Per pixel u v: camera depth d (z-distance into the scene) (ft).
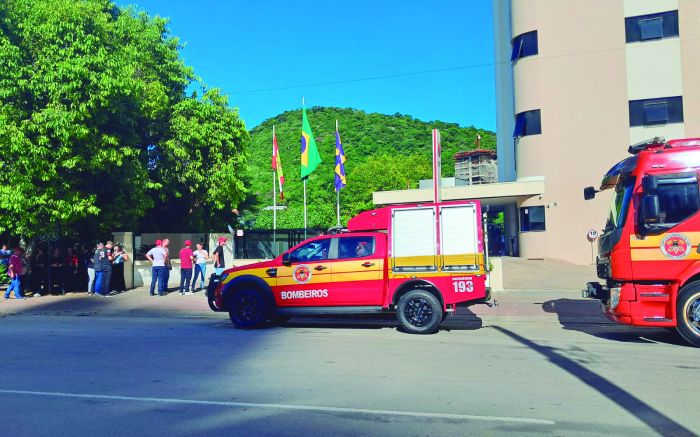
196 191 80.38
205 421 17.83
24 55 55.57
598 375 23.93
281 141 294.05
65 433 16.75
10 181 54.03
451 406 19.33
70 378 23.68
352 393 21.13
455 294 35.04
